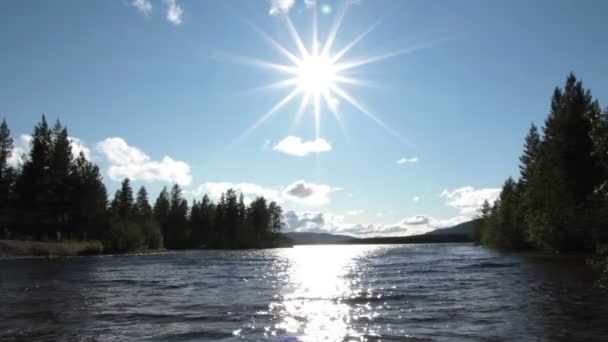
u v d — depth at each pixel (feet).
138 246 291.99
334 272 128.16
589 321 48.34
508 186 342.85
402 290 80.69
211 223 493.36
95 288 86.79
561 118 188.96
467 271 120.98
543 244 191.42
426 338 42.29
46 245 231.50
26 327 48.88
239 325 49.16
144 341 41.93
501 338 41.65
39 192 269.64
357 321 51.16
